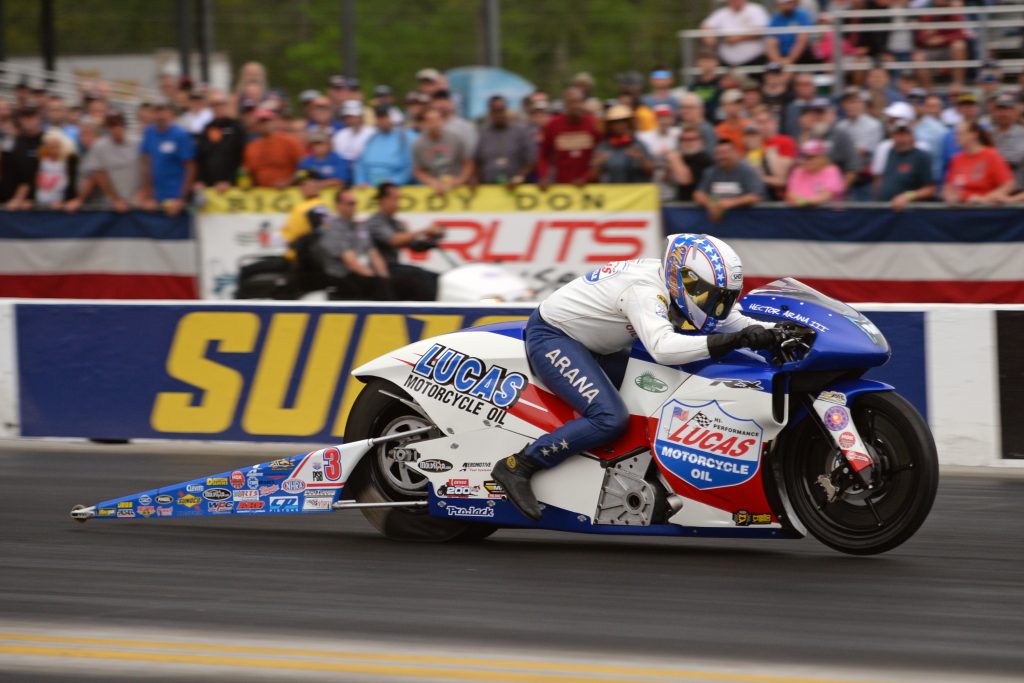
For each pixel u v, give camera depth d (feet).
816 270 140.46
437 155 156.46
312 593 61.93
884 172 142.10
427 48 377.50
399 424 74.28
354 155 163.73
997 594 60.34
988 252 133.90
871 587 61.67
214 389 107.14
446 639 54.08
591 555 69.67
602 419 66.59
